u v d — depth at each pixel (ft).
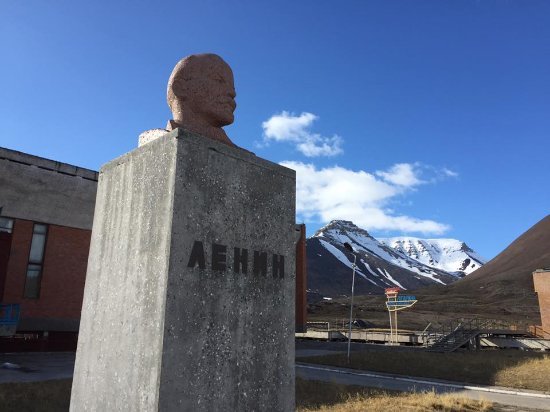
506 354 91.50
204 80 14.07
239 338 11.09
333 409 37.86
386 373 68.33
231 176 11.75
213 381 10.32
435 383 59.77
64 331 73.72
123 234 11.80
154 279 10.27
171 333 9.75
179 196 10.50
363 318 263.90
